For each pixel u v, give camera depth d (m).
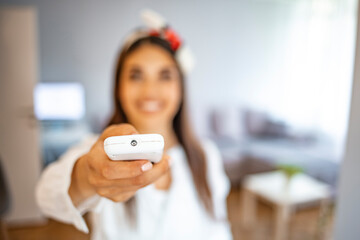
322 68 4.55
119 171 0.42
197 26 4.81
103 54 4.54
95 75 4.54
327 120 4.48
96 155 0.45
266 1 5.04
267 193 2.68
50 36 4.31
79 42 4.43
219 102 5.05
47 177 0.73
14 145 2.89
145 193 0.90
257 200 3.52
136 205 0.90
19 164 2.92
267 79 5.18
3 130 2.85
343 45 4.29
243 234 2.80
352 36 4.19
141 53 0.84
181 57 0.88
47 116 4.09
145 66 0.84
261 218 3.11
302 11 4.79
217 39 4.92
